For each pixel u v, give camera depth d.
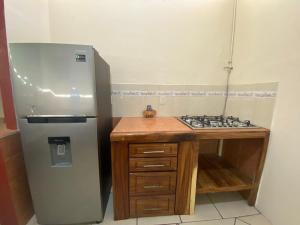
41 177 1.18
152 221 1.32
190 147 1.25
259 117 1.42
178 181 1.30
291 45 1.13
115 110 1.81
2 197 1.12
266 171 1.36
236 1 1.74
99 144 1.22
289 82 1.15
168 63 1.78
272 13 1.29
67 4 1.60
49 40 1.64
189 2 1.70
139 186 1.27
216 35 1.78
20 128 1.08
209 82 1.86
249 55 1.55
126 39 1.70
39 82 1.04
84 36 1.66
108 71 1.60
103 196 1.37
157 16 1.69
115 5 1.64
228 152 1.83
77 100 1.09
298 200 1.09
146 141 1.20
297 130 1.09
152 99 1.82
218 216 1.38
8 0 1.20
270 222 1.32
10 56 1.00
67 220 1.29
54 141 1.14
